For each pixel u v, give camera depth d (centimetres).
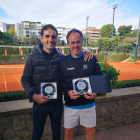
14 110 192
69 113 166
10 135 199
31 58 152
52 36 155
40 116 154
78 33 158
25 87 148
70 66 163
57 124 164
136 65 2300
